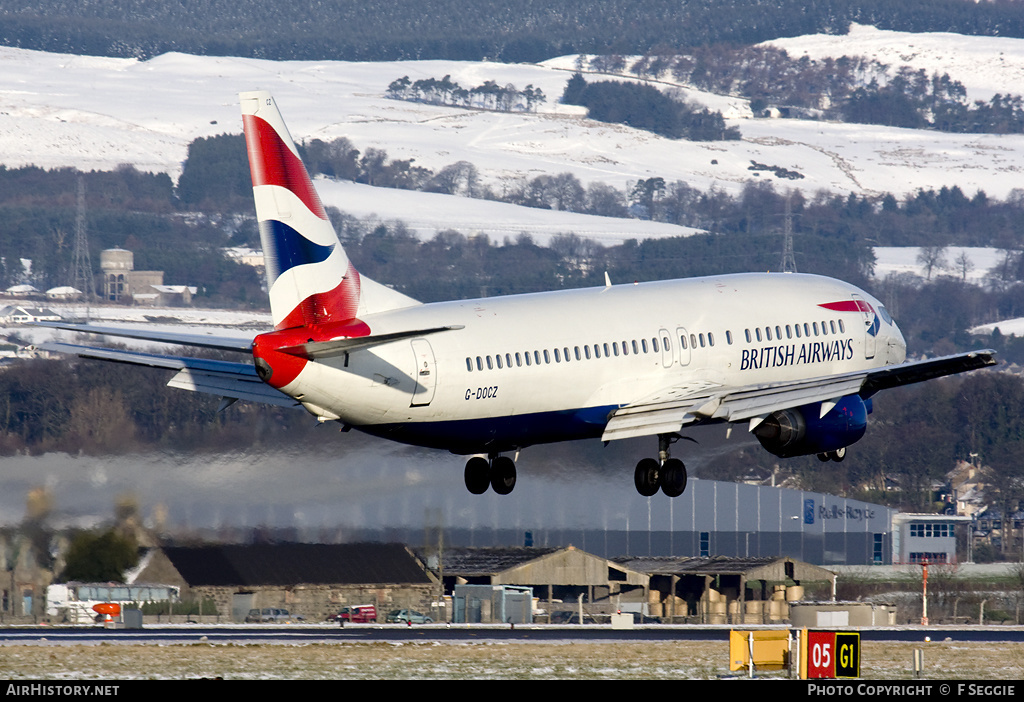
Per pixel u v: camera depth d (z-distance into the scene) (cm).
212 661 10462
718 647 12088
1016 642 13475
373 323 10869
